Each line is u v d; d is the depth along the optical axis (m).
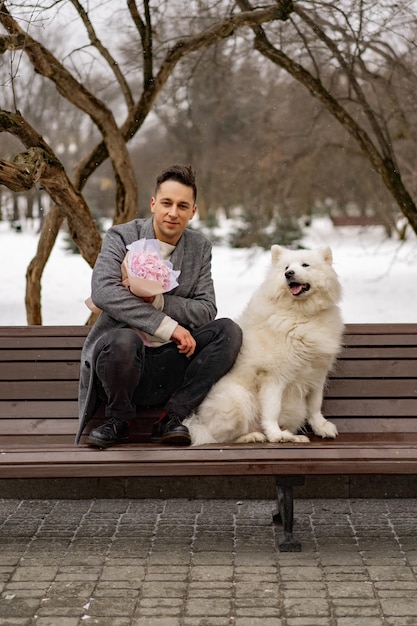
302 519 4.23
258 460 3.44
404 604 3.00
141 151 28.05
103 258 3.85
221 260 22.11
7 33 5.91
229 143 22.55
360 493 4.67
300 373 4.00
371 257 22.77
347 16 7.29
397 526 4.09
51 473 3.40
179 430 3.68
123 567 3.46
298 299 3.96
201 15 8.29
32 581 3.28
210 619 2.87
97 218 25.84
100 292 3.73
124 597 3.10
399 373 4.45
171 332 3.69
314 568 3.42
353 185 18.92
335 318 4.09
